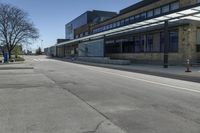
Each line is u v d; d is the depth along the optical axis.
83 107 7.56
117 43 46.78
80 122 5.98
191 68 24.30
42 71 21.91
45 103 8.19
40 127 5.61
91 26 67.88
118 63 34.94
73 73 19.83
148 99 8.79
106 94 9.87
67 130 5.39
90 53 50.78
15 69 24.45
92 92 10.38
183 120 6.14
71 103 8.16
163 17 24.91
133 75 18.25
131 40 41.09
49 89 11.29
